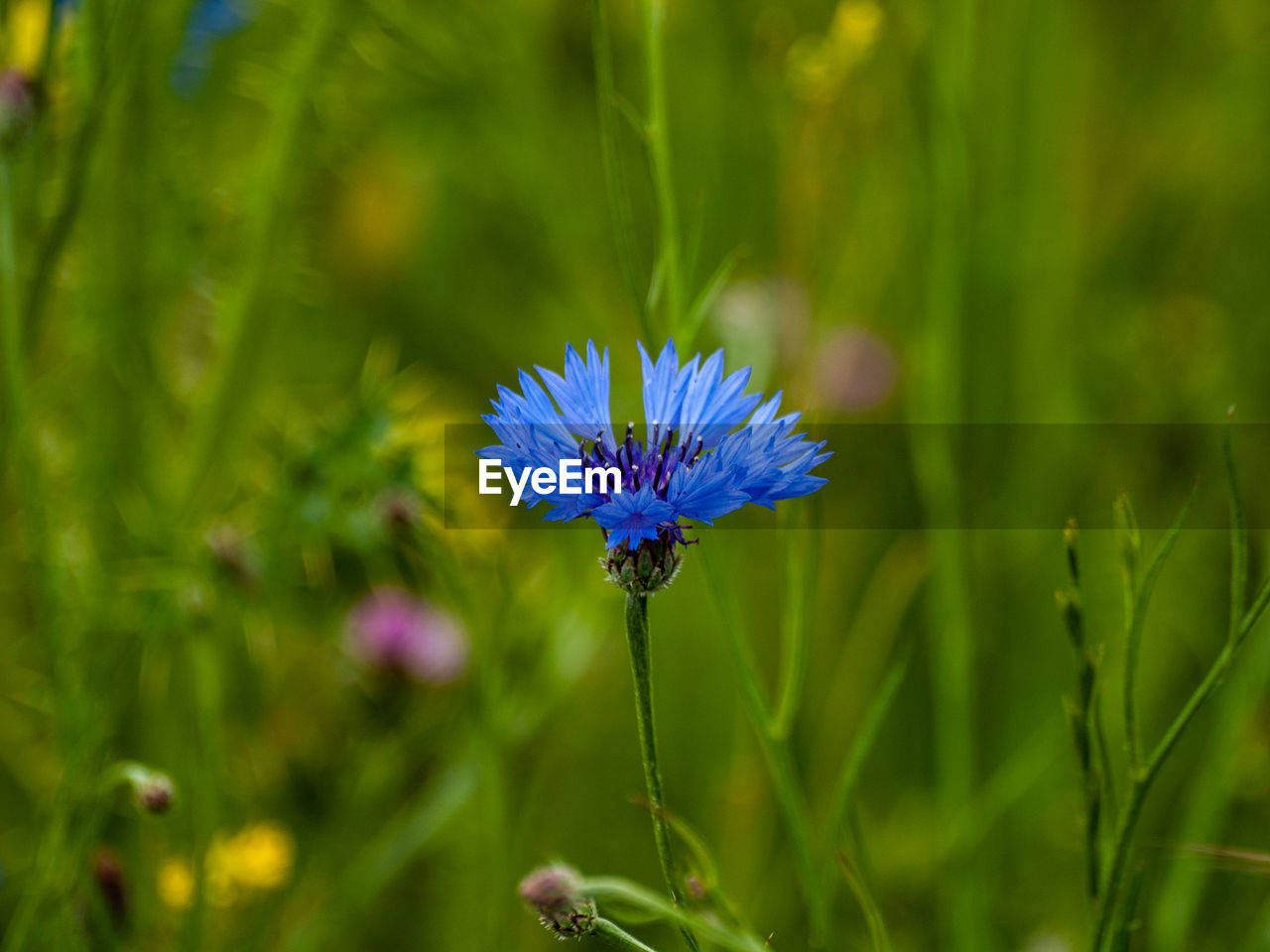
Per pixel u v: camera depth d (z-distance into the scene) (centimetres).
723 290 48
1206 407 55
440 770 43
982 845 44
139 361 42
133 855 42
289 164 43
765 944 32
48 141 40
